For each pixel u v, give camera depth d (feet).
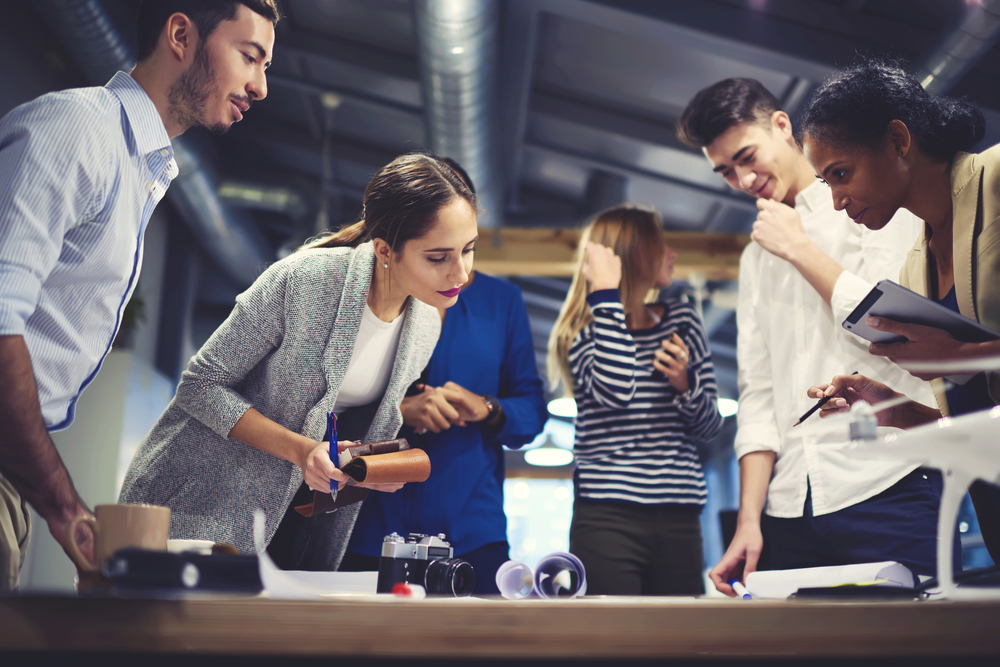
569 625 2.20
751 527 5.52
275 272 4.75
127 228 3.95
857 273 5.65
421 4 11.18
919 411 4.34
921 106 4.25
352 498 4.27
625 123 16.48
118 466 14.52
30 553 13.29
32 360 3.67
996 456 2.44
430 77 12.87
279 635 2.15
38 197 3.42
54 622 2.12
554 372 7.09
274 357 4.71
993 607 2.19
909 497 4.87
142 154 3.98
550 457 26.55
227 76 4.09
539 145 18.37
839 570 3.57
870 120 4.27
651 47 13.88
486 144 14.89
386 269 4.70
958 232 4.16
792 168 6.33
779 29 11.96
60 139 3.52
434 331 5.29
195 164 17.43
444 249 4.42
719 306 20.71
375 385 5.11
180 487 4.68
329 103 17.53
